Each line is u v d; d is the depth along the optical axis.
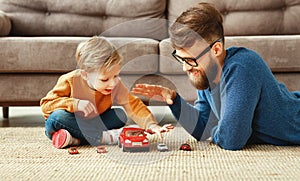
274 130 1.49
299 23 2.59
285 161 1.27
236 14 2.66
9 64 2.12
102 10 2.70
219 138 1.44
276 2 2.63
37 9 2.69
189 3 2.68
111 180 1.08
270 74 1.48
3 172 1.17
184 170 1.17
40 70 2.14
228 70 1.43
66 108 1.53
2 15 2.47
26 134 1.77
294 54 2.11
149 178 1.10
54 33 2.67
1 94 2.15
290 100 1.52
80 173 1.16
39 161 1.30
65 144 1.49
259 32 2.62
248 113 1.39
